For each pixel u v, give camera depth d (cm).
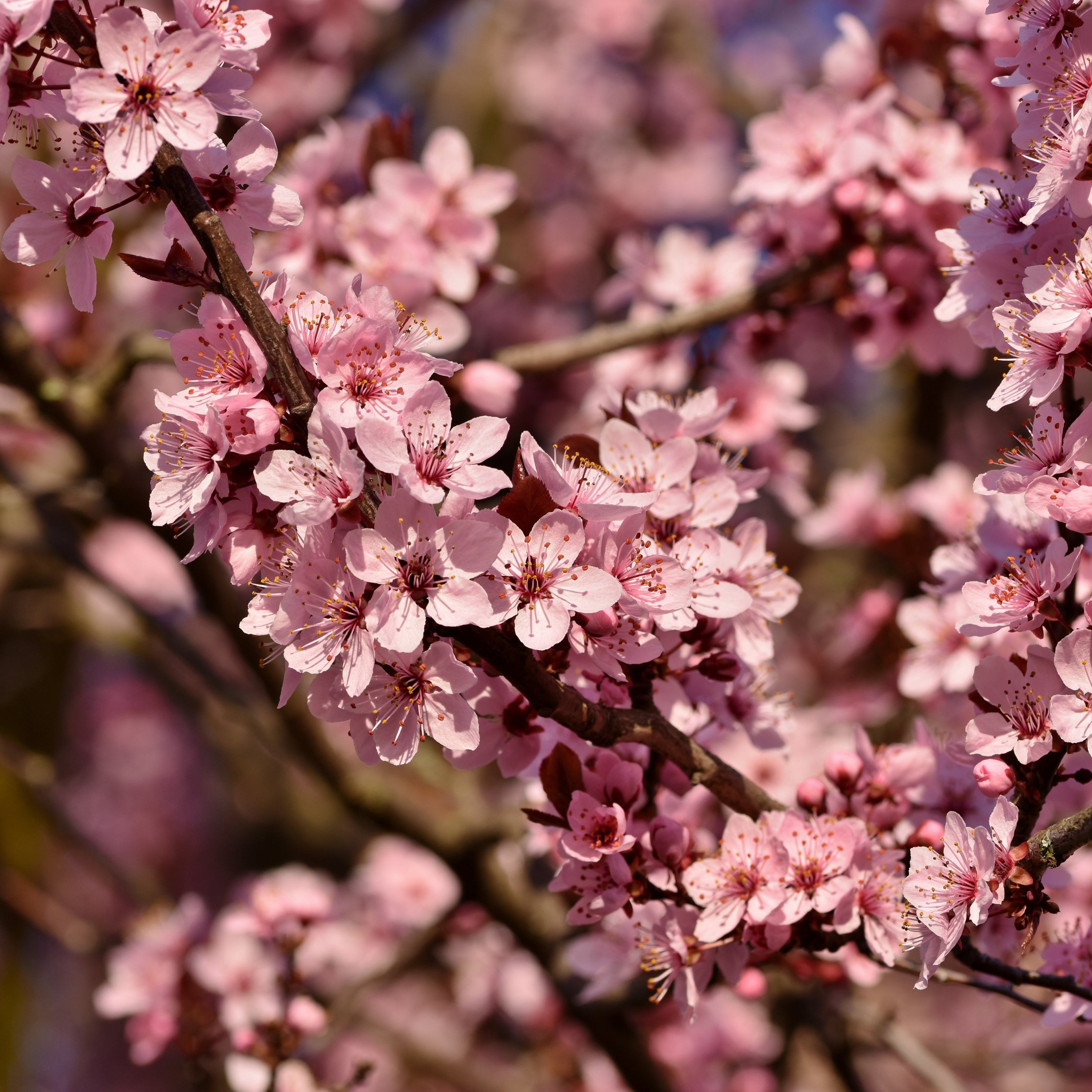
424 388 92
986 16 105
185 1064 121
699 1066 146
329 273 109
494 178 111
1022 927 91
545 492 92
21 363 124
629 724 93
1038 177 93
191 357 92
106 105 92
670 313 117
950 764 98
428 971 173
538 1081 153
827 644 149
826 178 108
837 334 150
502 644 91
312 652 91
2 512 163
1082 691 92
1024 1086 158
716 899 94
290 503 91
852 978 102
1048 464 93
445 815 135
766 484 133
